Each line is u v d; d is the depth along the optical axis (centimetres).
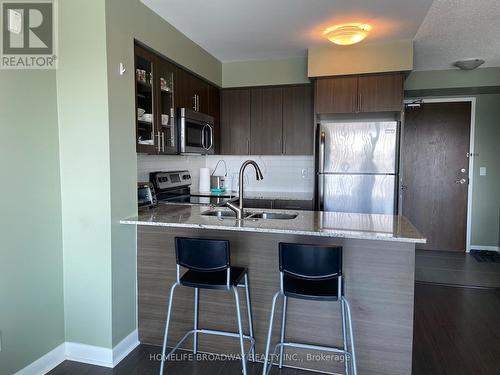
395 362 210
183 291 246
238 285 229
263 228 214
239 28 315
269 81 419
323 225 223
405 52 352
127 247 243
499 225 495
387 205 359
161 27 288
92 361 232
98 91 220
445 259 464
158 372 222
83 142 225
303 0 260
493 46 366
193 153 346
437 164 506
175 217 252
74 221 231
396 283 207
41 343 219
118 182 232
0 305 191
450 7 279
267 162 462
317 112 382
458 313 304
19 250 202
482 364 230
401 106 360
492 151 491
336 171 369
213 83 406
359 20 297
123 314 240
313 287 198
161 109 296
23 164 203
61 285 234
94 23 218
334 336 219
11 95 196
